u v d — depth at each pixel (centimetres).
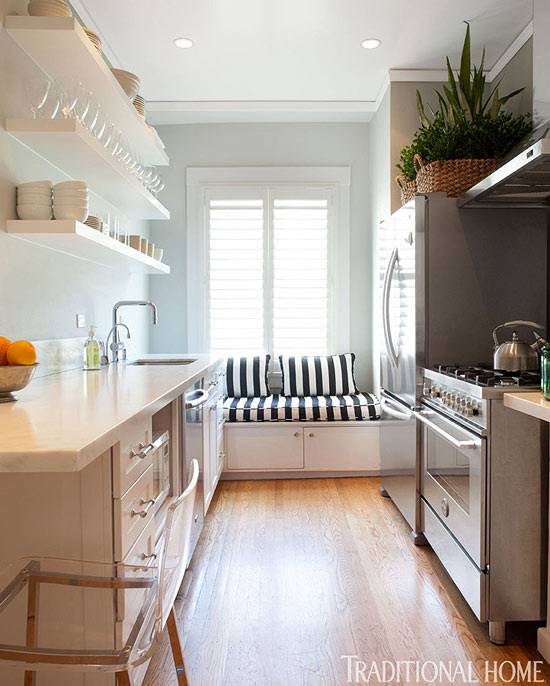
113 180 254
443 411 231
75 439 104
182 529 115
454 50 327
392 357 300
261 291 435
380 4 277
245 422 375
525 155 182
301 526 290
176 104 400
